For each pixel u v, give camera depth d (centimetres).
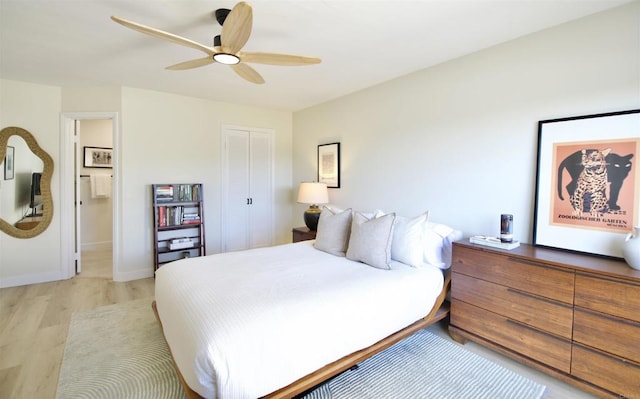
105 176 552
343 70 315
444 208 296
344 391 189
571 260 192
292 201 529
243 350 144
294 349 160
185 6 197
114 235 388
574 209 213
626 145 192
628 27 192
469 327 237
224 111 455
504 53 249
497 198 256
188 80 351
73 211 402
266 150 499
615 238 196
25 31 233
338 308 182
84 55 279
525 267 203
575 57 213
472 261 233
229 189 466
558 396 184
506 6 196
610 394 170
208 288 195
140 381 198
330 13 205
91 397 183
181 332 160
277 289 196
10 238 363
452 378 201
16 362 216
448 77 289
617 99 197
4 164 362
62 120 378
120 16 210
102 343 242
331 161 432
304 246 326
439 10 201
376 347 204
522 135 240
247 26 166
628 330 163
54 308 306
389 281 218
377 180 365
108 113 377
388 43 251
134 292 351
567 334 185
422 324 237
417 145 318
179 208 416
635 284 160
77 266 416
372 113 369
